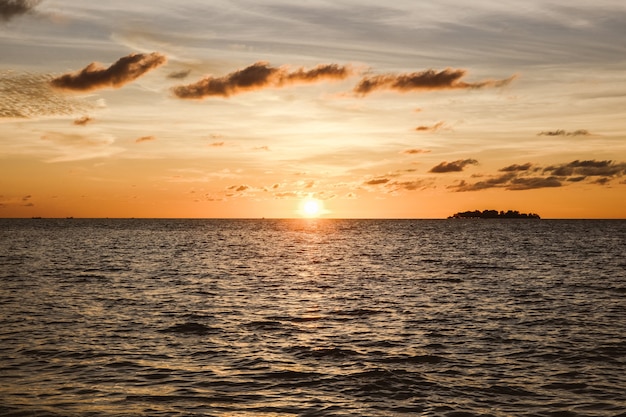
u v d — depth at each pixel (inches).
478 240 5339.6
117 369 842.8
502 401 714.2
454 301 1530.5
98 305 1419.8
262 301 1528.1
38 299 1501.0
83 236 5930.1
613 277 2127.2
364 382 790.5
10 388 743.1
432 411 678.5
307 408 687.1
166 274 2229.3
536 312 1350.9
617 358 919.7
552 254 3405.5
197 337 1068.5
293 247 4256.9
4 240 4948.3
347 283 1964.8
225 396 729.0
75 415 649.0
